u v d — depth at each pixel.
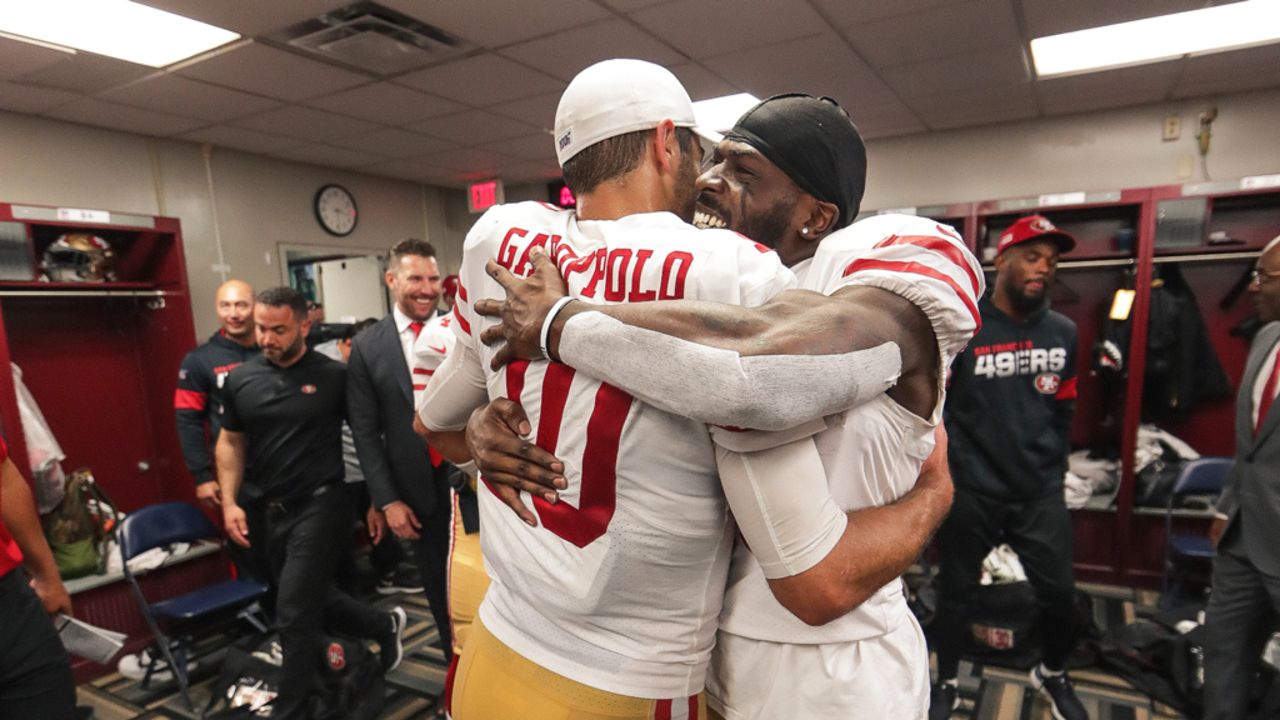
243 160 4.38
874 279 0.59
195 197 4.12
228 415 2.42
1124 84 3.46
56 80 2.93
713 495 0.62
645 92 0.67
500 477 0.70
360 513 3.30
